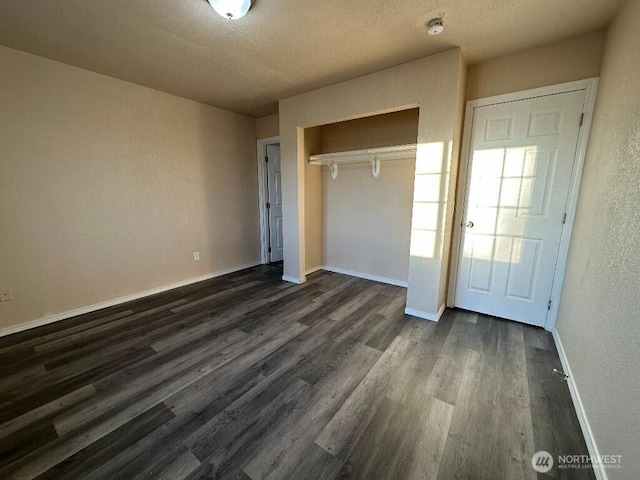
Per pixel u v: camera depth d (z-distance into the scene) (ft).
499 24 6.23
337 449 4.40
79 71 8.59
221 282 12.57
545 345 7.32
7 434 4.69
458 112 7.79
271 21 6.05
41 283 8.43
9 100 7.50
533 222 7.95
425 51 7.41
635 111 4.31
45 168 8.23
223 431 4.74
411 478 3.96
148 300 10.46
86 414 5.10
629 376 3.52
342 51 7.38
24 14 5.82
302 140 11.35
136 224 10.41
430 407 5.26
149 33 6.54
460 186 8.80
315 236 14.06
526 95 7.57
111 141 9.50
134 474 4.01
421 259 8.71
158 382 5.96
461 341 7.52
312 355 6.92
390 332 8.02
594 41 6.63
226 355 6.93
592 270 5.40
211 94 10.84
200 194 12.40
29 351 7.11
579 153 7.11
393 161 11.60
